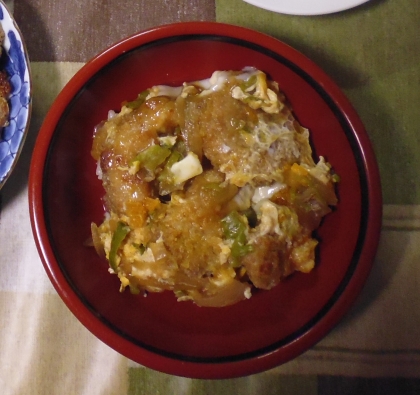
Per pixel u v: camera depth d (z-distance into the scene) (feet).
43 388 1.10
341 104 0.95
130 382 1.11
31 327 1.11
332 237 1.01
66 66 1.13
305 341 0.95
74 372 1.11
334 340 1.10
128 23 1.13
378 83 1.12
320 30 1.12
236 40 0.96
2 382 1.10
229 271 0.98
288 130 1.01
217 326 1.04
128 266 1.00
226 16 1.12
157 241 0.98
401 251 1.10
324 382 1.10
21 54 1.06
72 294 0.94
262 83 1.00
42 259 0.94
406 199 1.10
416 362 1.09
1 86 1.07
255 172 0.98
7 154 1.04
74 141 1.03
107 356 1.11
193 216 0.97
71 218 1.03
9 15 1.05
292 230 0.99
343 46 1.12
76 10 1.13
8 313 1.11
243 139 0.98
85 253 1.04
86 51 1.13
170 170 0.98
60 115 0.95
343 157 0.99
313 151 1.05
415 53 1.12
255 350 0.96
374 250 0.94
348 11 1.12
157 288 1.02
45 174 0.95
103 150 1.02
